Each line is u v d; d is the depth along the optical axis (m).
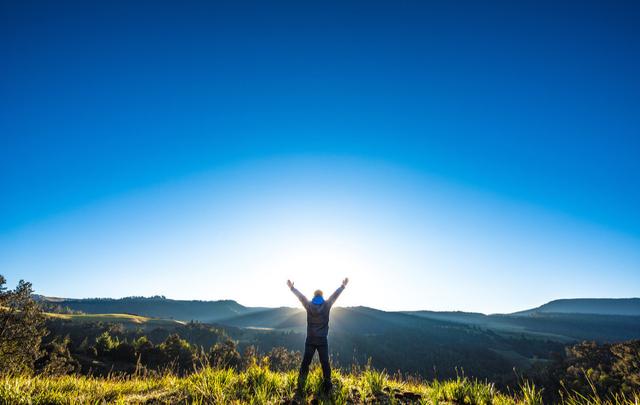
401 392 7.36
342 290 7.41
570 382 48.31
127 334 119.50
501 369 104.50
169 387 7.46
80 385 7.21
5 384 6.09
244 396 6.61
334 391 6.88
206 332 126.69
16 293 29.62
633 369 45.66
